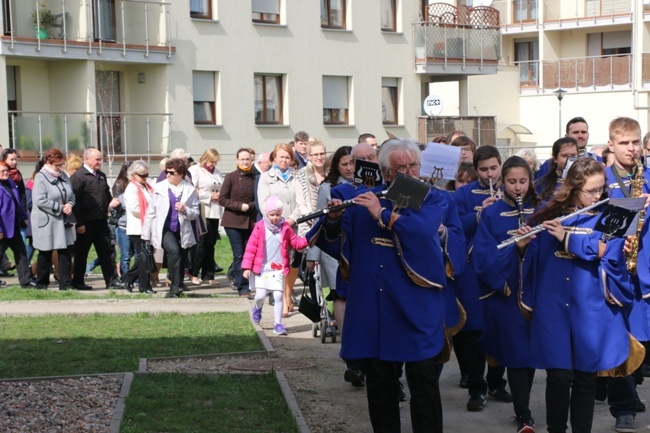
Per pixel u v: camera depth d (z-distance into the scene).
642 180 7.69
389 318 6.34
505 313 7.11
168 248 14.14
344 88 33.81
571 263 6.72
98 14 26.94
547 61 45.31
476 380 8.11
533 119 45.50
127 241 16.16
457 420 7.82
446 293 7.26
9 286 15.53
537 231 6.68
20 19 25.50
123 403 7.59
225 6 30.17
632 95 43.50
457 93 42.53
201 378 8.70
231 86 30.42
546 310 6.73
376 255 6.41
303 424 7.20
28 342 10.46
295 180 11.67
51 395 7.93
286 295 12.72
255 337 10.86
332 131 33.22
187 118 29.38
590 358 6.62
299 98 32.22
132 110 29.31
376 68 34.41
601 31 46.34
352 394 8.48
